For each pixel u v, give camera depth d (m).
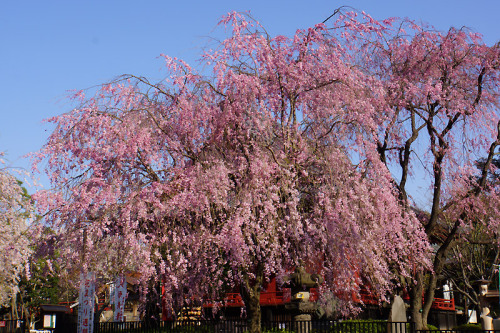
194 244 14.05
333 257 15.26
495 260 30.09
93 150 14.05
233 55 15.48
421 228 19.47
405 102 20.31
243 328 17.08
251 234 14.50
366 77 17.22
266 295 27.84
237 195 14.01
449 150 20.56
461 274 32.19
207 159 14.80
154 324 17.38
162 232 14.19
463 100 20.44
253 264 15.51
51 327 39.44
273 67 15.65
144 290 14.85
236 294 23.77
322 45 15.91
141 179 14.37
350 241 14.94
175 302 16.61
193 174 14.26
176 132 15.20
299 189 15.37
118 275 15.05
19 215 20.16
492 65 20.62
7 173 20.52
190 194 13.72
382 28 17.86
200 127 15.46
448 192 21.47
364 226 15.28
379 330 18.12
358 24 17.00
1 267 19.03
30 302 42.34
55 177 14.00
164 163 15.02
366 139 15.58
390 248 17.80
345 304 18.09
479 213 21.66
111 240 13.81
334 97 15.38
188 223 14.47
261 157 14.47
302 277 18.05
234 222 13.37
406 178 20.78
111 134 14.05
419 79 21.03
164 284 15.50
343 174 14.98
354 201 15.12
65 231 13.69
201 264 14.99
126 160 14.40
